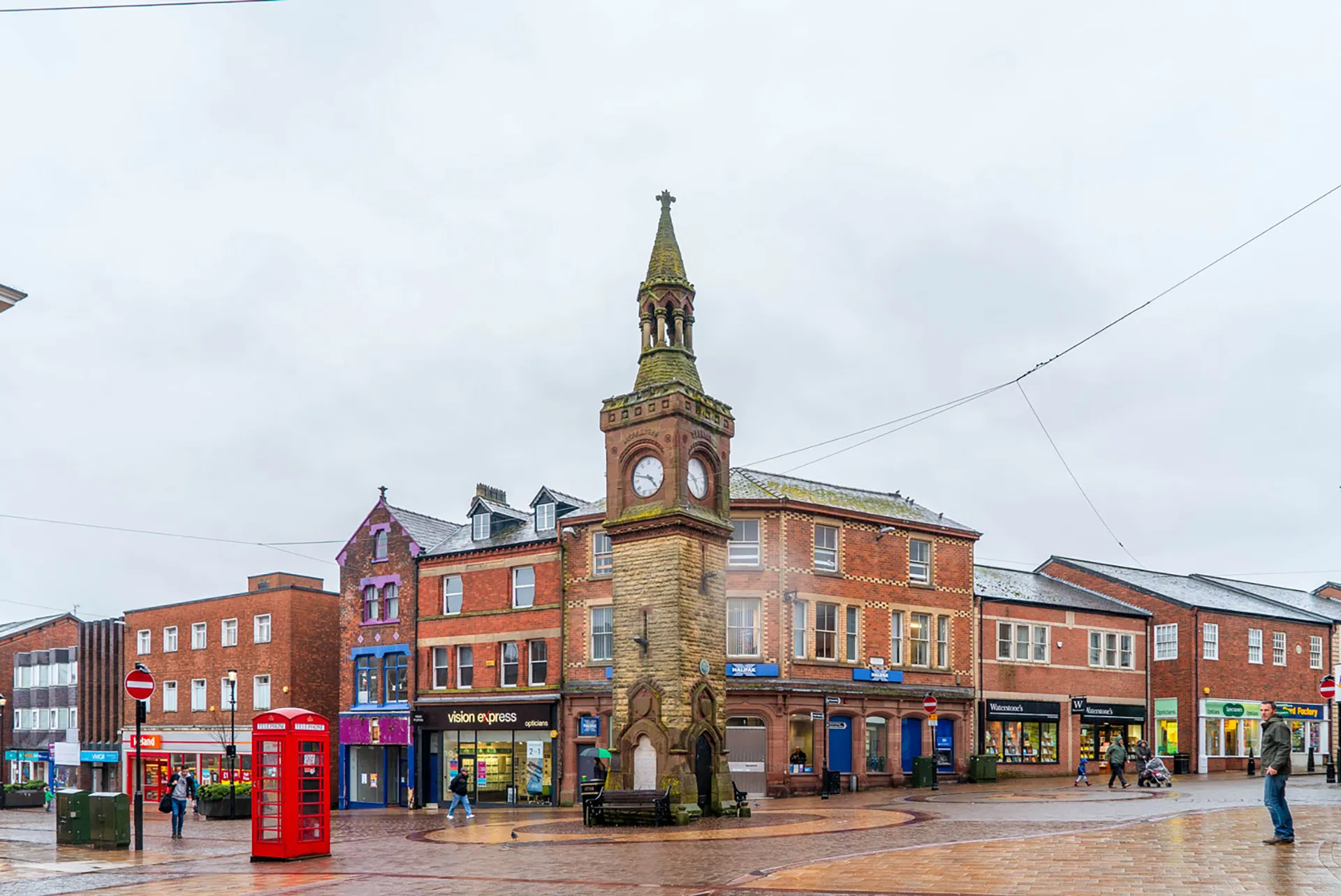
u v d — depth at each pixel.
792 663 39.34
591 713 40.78
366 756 47.53
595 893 14.92
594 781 28.67
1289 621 54.28
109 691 60.62
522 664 42.91
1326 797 27.20
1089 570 54.34
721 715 27.95
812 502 40.69
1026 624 46.97
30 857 22.25
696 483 28.62
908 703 41.94
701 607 27.97
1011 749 45.69
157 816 41.78
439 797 44.69
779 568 39.66
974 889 13.79
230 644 54.06
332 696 52.59
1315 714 54.47
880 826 23.16
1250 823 20.12
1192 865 14.84
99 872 19.47
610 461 29.33
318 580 56.22
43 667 66.00
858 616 41.62
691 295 30.27
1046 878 14.39
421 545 47.00
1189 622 50.25
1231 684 51.03
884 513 43.28
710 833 22.89
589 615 41.56
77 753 60.81
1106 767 48.09
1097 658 49.31
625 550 28.52
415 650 46.00
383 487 48.56
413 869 18.53
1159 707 50.69
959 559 44.94
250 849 24.20
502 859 19.53
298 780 21.08
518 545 43.72
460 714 43.94
